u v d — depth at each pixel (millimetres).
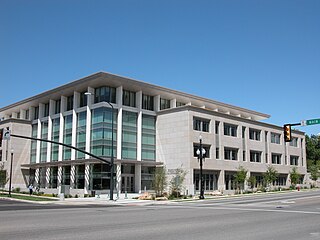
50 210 25562
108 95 54062
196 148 54344
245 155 62906
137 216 20156
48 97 62469
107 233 12953
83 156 54375
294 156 76188
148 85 55938
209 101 64875
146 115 57469
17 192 57719
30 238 11688
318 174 80938
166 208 28000
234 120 61562
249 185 61594
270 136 69812
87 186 52438
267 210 24234
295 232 13531
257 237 12258
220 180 57312
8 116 78875
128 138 54562
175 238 11906
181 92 60312
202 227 14898
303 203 31141
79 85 55250
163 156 56438
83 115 55781
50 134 62281
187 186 52094
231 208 26812
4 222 16562
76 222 16672
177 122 55250
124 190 53250
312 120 24500
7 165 64875
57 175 60094
